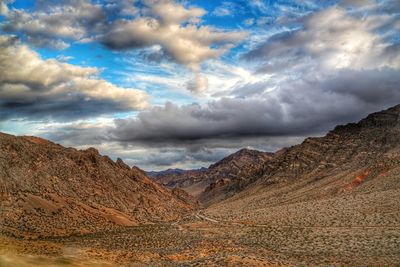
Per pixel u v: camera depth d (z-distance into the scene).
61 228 128.38
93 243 106.69
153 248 99.06
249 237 106.44
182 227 146.75
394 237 83.81
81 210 150.00
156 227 148.88
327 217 122.50
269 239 99.75
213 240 106.19
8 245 75.81
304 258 71.81
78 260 66.44
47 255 68.88
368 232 92.81
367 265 62.59
